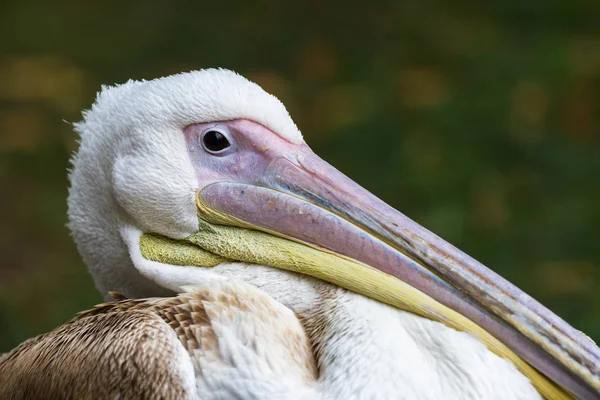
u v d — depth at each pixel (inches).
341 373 283.7
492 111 820.6
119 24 982.4
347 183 318.7
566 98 834.8
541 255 663.8
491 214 700.0
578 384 293.3
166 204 317.7
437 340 294.2
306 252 312.8
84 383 284.2
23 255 674.8
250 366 284.2
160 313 297.4
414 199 717.9
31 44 951.6
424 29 956.0
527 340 297.0
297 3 994.7
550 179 744.3
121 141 320.2
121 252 330.0
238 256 318.7
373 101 839.7
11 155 784.3
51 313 612.7
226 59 924.0
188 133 321.4
